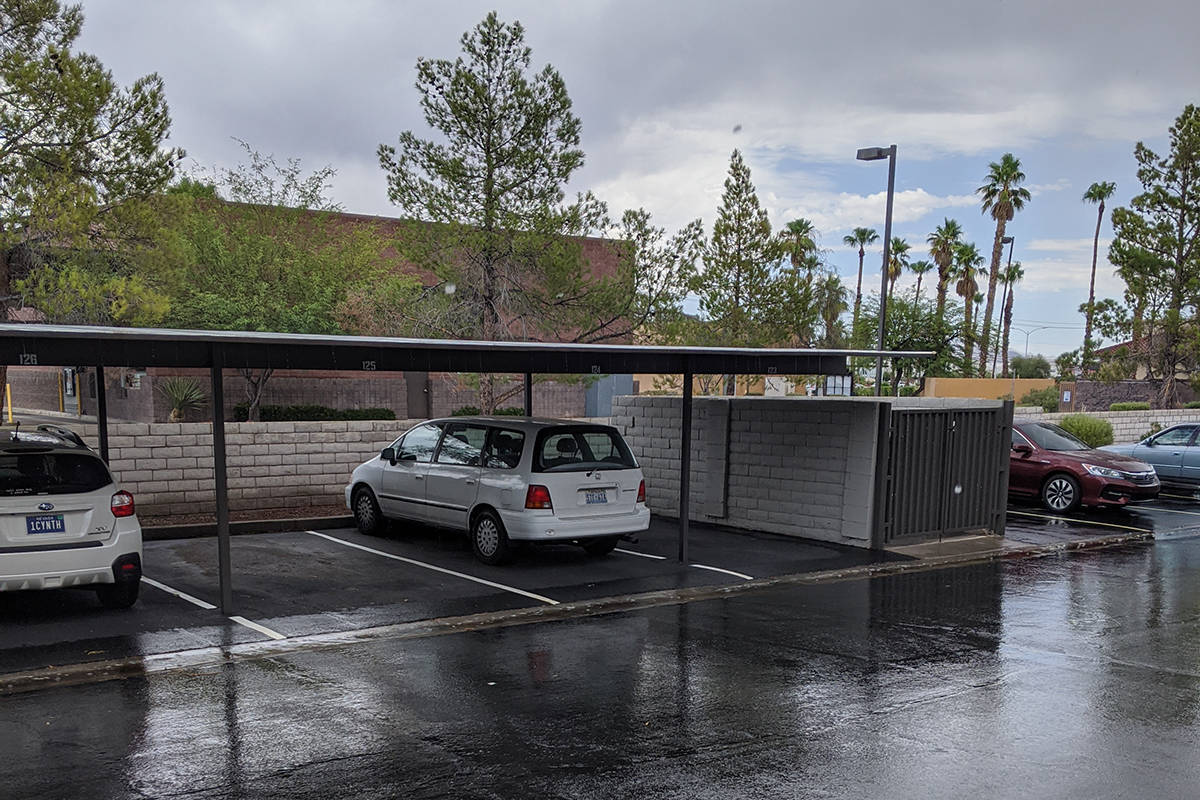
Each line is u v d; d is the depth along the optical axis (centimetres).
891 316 3089
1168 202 2973
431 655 757
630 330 1745
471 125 1572
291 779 508
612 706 634
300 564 1086
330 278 2142
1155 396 3362
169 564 1073
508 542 1074
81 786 496
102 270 1393
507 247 1616
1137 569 1166
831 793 495
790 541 1313
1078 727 598
